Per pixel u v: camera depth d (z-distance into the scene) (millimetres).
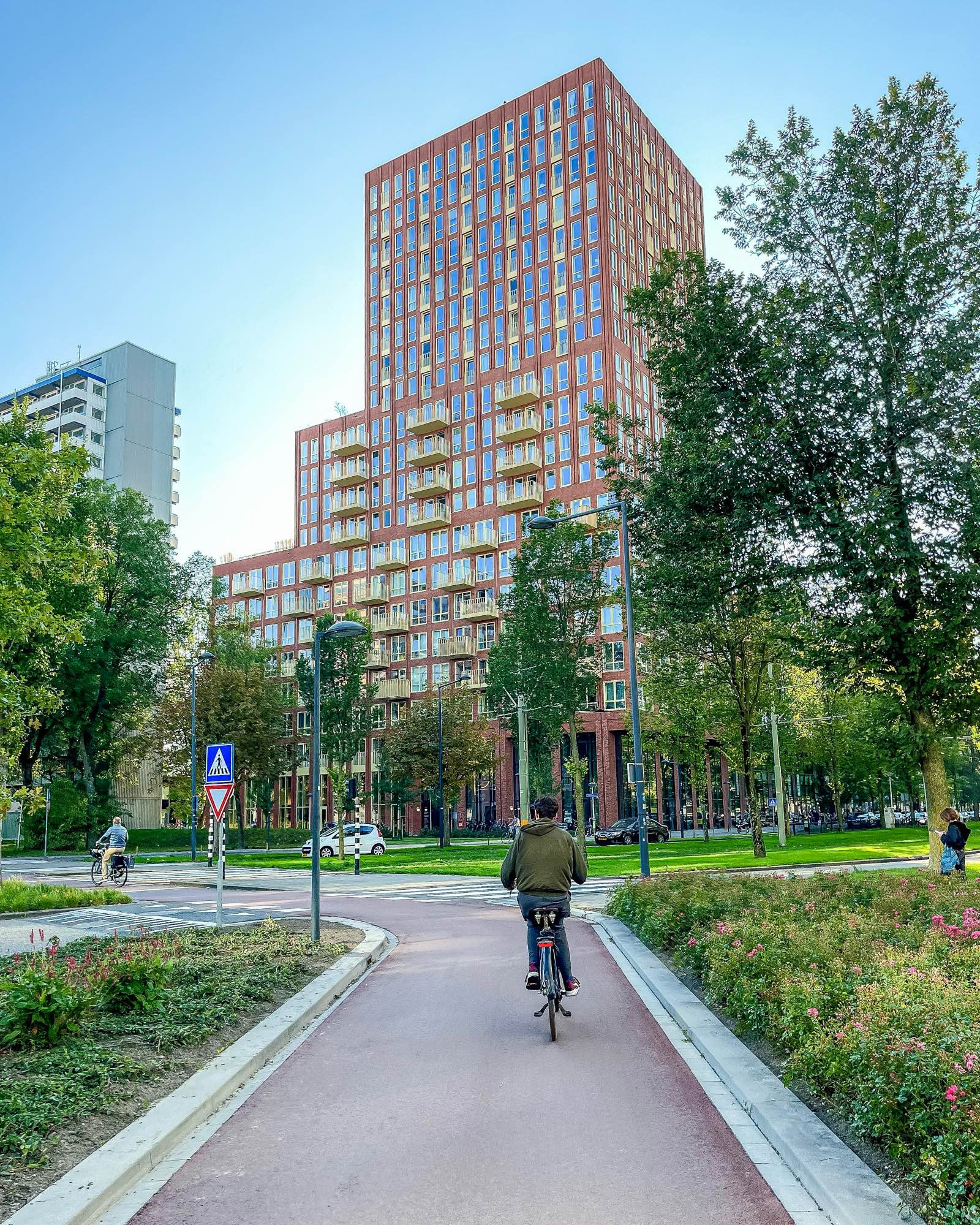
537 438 72750
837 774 61406
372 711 78562
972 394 16969
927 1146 4113
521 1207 4258
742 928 8883
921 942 8031
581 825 39375
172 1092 5902
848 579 17344
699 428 19250
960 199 18062
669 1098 5836
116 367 89688
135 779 66938
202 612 61562
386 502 82875
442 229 82062
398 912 17875
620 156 76250
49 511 16609
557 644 40188
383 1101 5930
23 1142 4855
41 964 8750
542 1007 8406
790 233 19172
